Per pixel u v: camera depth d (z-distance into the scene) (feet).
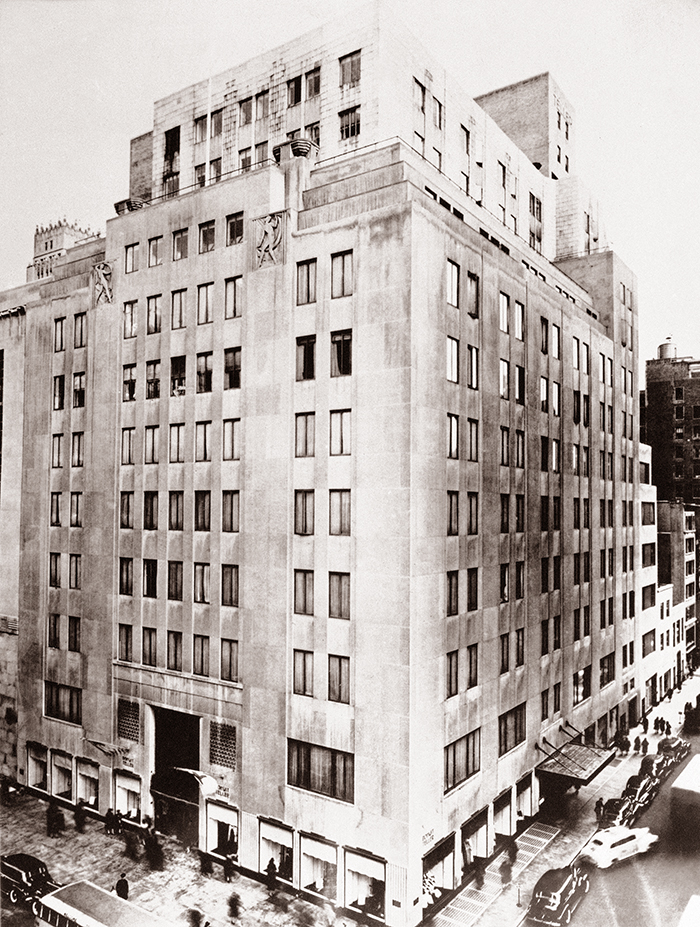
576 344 149.07
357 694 95.91
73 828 126.00
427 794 94.48
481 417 111.04
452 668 102.12
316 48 128.57
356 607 96.43
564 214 186.19
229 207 114.83
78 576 138.41
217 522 114.83
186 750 128.88
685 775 118.01
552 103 184.03
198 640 117.39
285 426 105.19
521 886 101.40
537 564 128.16
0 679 154.51
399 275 93.97
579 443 149.18
